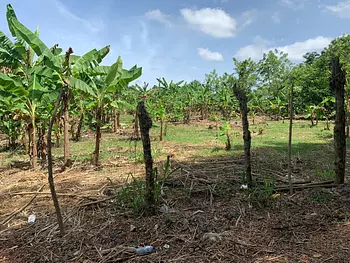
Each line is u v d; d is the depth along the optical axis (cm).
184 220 377
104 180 597
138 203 411
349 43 1984
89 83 718
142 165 740
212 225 368
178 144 1088
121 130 1691
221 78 2741
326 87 1903
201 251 310
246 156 485
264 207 416
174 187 512
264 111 2564
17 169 770
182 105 2159
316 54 3381
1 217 422
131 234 351
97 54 725
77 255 312
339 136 475
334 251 297
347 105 1206
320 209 402
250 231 350
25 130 966
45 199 489
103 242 337
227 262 289
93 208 435
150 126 390
